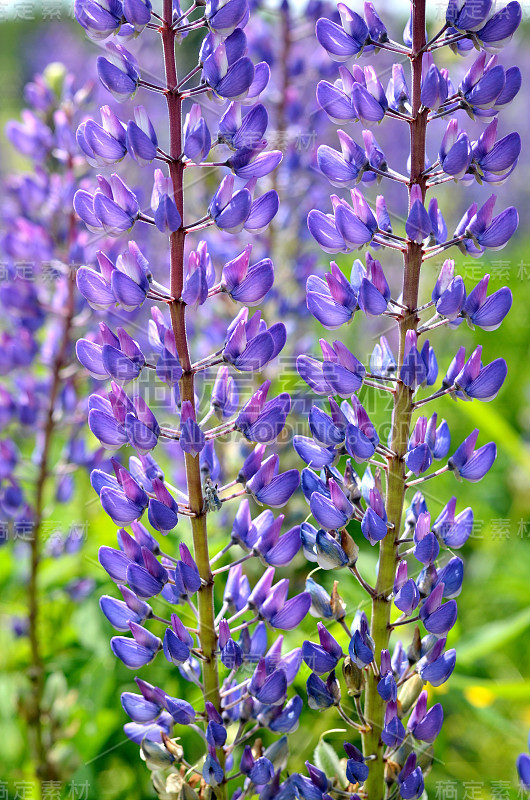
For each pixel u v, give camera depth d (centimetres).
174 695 98
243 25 76
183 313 77
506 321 186
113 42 76
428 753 80
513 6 75
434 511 89
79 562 111
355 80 77
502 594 128
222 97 76
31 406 102
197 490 78
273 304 105
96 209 77
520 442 153
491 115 76
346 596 89
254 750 80
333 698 79
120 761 100
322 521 78
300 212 104
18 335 103
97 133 77
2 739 104
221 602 94
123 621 79
